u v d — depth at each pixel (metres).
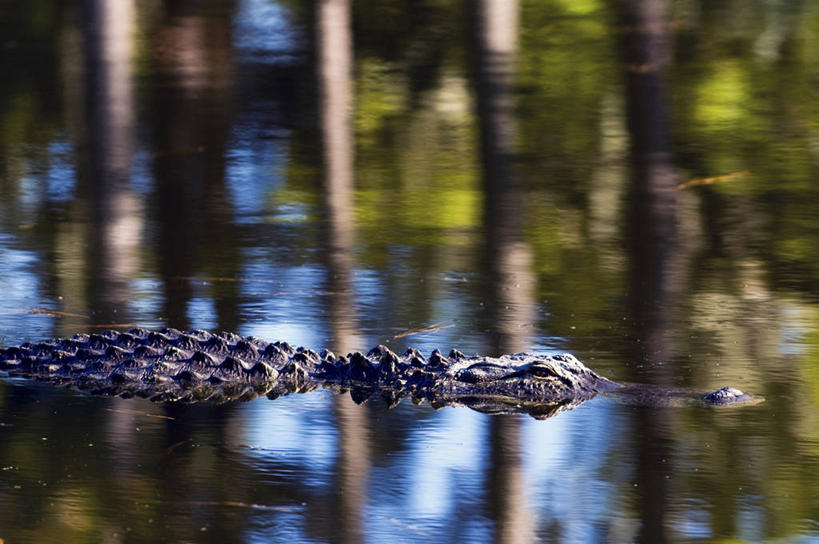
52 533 11.94
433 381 16.73
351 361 17.28
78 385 17.16
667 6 50.31
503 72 41.91
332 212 27.31
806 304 20.20
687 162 31.70
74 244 24.64
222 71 43.19
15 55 45.72
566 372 16.44
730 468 13.45
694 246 24.30
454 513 12.39
